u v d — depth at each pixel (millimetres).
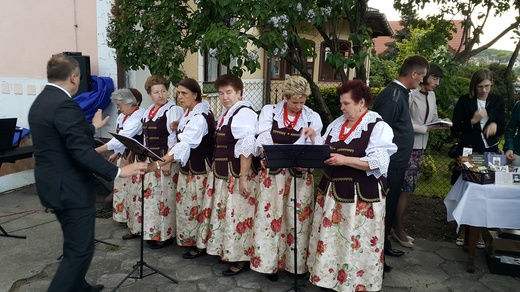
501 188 3451
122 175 2822
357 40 4730
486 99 4094
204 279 3506
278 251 3379
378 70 16812
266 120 3273
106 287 3365
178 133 3771
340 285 3008
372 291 3008
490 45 5465
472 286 3449
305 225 3342
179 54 4059
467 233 4027
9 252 3996
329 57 4531
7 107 7035
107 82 6023
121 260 3824
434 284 3473
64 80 2730
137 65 4480
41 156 2691
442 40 5301
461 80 6441
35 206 5367
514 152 4102
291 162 2799
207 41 3654
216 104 9352
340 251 2998
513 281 3541
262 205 3293
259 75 11719
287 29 4090
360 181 2920
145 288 3359
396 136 3363
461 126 4184
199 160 3748
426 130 3914
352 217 2924
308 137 3195
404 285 3447
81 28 6301
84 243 2785
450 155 4355
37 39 6613
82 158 2631
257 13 3691
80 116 2689
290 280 3486
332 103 10227
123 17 4309
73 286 2762
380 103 3389
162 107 3953
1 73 6965
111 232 4461
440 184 6234
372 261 2975
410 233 4484
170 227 4039
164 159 3383
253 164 3422
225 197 3504
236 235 3467
